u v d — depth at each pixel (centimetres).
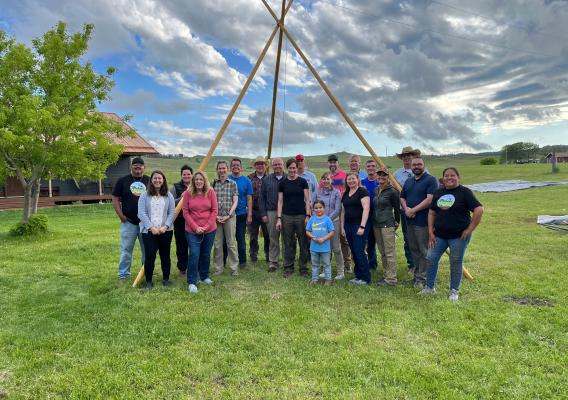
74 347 378
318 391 305
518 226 1118
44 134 1057
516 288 551
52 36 1069
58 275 647
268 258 736
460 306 482
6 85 1011
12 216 1488
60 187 1912
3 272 657
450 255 520
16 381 320
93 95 1135
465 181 3569
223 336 401
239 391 305
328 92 782
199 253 589
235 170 682
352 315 460
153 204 566
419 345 381
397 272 670
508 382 312
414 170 570
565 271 638
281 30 812
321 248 586
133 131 1233
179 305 495
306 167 760
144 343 387
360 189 596
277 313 468
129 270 629
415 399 292
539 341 384
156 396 299
